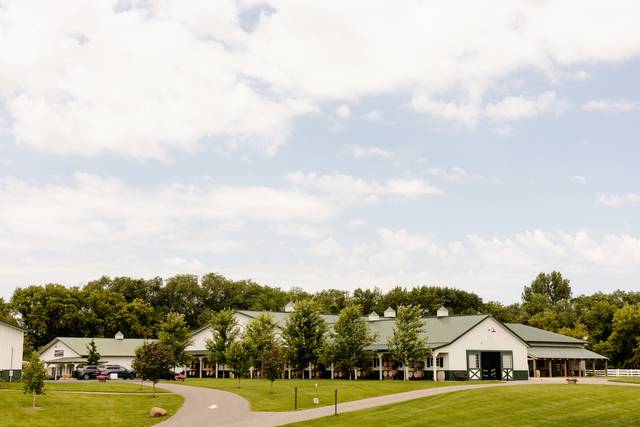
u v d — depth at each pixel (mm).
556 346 80375
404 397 44938
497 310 124625
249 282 143750
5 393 43719
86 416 37250
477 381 61625
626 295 131625
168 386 57312
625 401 41844
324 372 72812
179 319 71188
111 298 113938
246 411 40125
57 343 91500
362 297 139250
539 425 33688
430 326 70312
